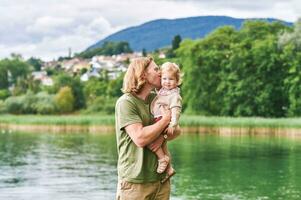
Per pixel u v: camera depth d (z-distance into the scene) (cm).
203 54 8912
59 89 11362
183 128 6188
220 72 8838
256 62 8469
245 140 5216
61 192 2256
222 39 9138
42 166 3228
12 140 5622
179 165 3198
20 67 17412
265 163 3278
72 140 5512
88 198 2114
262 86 8500
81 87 11156
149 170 657
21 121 7862
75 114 10462
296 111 8162
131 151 656
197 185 2416
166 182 670
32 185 2439
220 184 2444
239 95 8481
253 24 9406
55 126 7281
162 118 650
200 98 8950
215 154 3872
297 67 8194
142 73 662
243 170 2950
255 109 8538
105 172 2909
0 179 2645
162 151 660
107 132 6956
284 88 8394
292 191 2245
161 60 10412
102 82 12431
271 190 2272
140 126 649
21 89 13162
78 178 2669
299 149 4206
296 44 8531
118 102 665
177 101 662
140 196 655
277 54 8419
